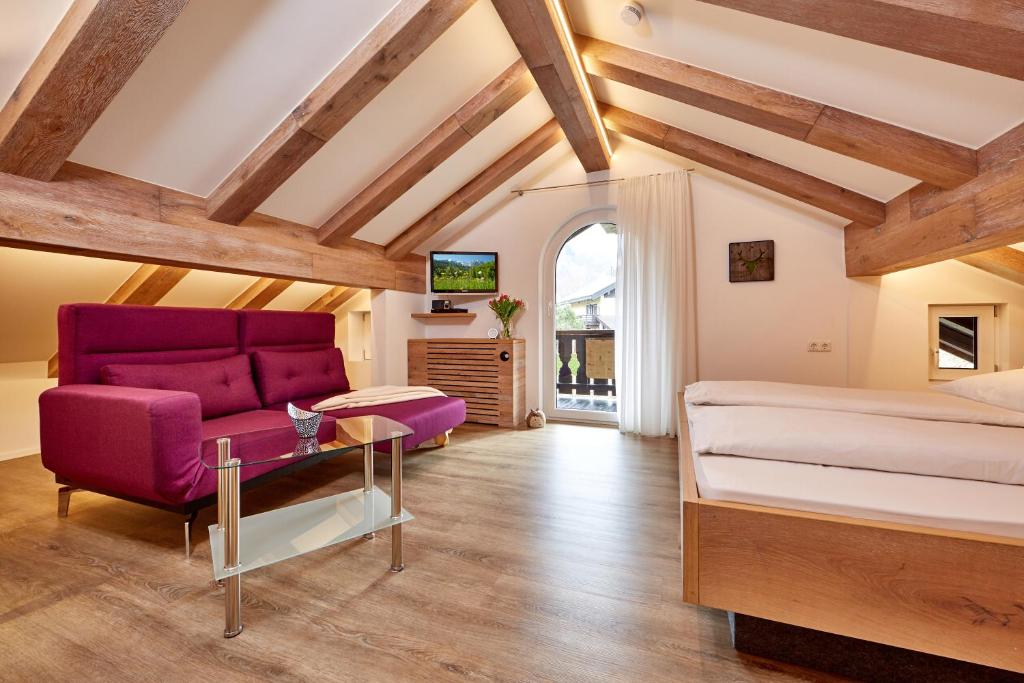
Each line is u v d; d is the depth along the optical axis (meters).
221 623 1.34
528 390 4.34
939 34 1.40
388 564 1.69
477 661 1.19
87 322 2.22
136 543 1.85
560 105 2.83
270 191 2.58
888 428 1.47
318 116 2.24
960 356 3.20
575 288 4.29
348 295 4.86
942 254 2.30
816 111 2.16
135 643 1.25
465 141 3.01
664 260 3.67
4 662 1.18
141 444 1.71
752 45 2.00
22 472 2.78
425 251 4.62
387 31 2.04
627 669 1.16
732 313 3.63
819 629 1.10
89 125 1.78
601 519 2.08
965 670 1.05
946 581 1.01
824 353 3.43
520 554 1.76
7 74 1.66
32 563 1.68
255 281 3.95
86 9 1.49
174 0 1.53
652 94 2.85
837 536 1.07
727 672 1.15
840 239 3.38
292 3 1.82
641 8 2.08
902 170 2.10
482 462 2.96
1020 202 1.70
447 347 4.24
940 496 1.14
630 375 3.77
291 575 1.61
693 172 3.72
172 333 2.62
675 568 1.65
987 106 1.71
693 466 1.55
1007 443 1.30
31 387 3.27
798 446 1.40
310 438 1.77
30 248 2.02
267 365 3.01
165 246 2.37
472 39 2.41
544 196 4.25
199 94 2.00
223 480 1.34
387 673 1.15
